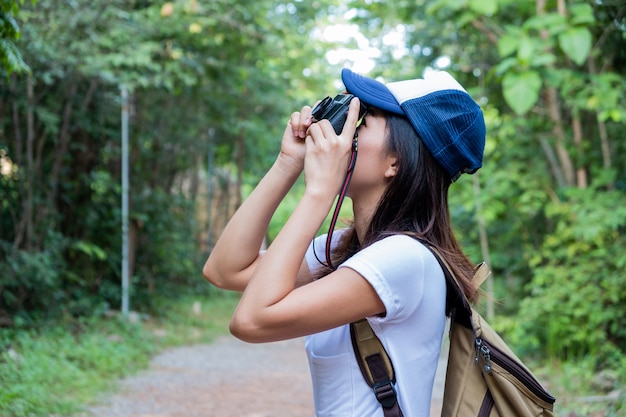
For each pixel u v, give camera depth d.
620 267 6.57
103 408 5.47
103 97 9.10
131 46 8.32
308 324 1.34
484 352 1.46
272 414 5.77
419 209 1.49
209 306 12.98
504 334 7.42
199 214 17.55
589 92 6.64
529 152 7.99
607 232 6.97
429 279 1.42
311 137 1.45
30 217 7.80
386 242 1.41
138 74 8.38
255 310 1.33
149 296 11.02
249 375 7.48
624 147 7.82
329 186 1.41
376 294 1.37
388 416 1.40
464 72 8.55
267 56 11.15
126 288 9.77
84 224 9.77
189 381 6.91
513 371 1.46
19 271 7.30
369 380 1.42
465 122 1.49
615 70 7.08
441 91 1.48
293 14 11.38
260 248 1.67
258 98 13.23
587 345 6.91
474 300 1.57
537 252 7.74
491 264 8.84
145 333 8.96
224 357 8.60
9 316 7.43
